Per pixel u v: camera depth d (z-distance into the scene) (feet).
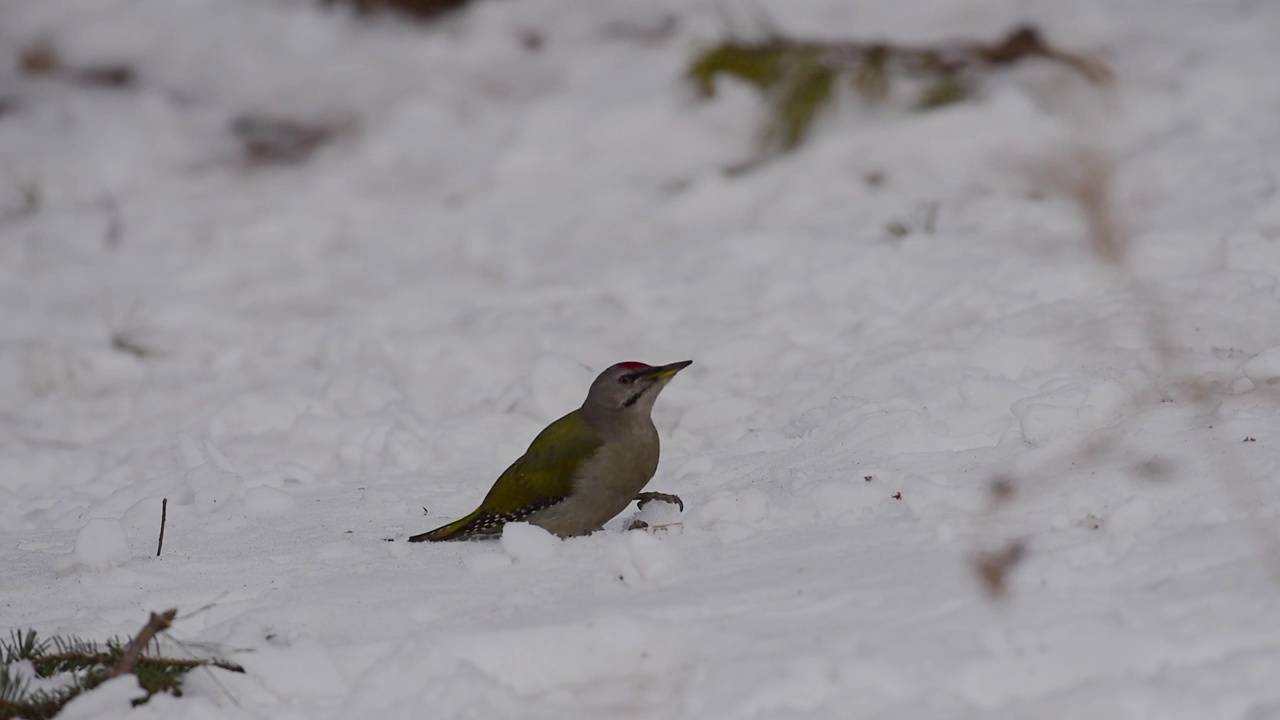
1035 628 19.97
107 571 28.78
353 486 36.27
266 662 22.49
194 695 22.66
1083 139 31.04
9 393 53.36
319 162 76.69
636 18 85.87
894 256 50.47
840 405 35.37
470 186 71.26
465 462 38.96
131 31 89.04
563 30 86.28
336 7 91.71
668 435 39.14
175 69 86.48
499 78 82.94
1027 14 76.07
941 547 24.13
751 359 44.27
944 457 29.45
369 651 22.79
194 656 23.24
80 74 86.53
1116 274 42.32
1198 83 64.59
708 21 82.02
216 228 69.36
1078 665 19.07
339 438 41.96
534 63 83.82
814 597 22.56
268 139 79.25
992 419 32.01
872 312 45.80
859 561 24.03
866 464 29.86
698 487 31.63
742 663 20.30
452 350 48.85
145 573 28.45
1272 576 20.63
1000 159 60.85
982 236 51.80
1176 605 20.17
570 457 28.68
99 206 72.84
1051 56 68.28
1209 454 26.32
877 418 32.04
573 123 74.02
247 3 92.63
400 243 65.82
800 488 28.32
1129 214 48.01
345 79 84.33
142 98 83.15
